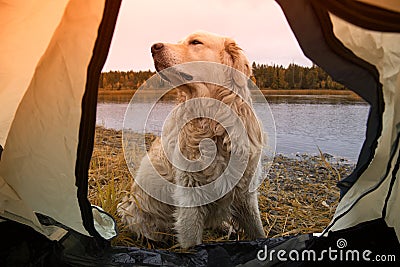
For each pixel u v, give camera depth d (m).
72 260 0.83
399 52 0.76
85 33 0.73
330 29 0.74
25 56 0.76
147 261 0.92
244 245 0.98
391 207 0.84
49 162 0.83
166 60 1.19
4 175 0.80
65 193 0.87
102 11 0.71
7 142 0.80
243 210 1.23
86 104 0.78
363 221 0.90
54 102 0.79
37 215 0.86
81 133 0.81
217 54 1.20
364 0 0.68
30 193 0.83
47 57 0.76
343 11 0.70
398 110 0.78
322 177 1.68
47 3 0.70
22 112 0.80
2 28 0.71
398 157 0.80
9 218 0.80
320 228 1.28
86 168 0.86
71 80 0.77
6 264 0.75
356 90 0.85
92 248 0.90
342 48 0.77
